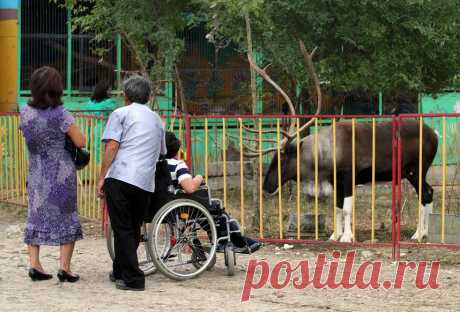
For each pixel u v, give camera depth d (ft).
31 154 32.58
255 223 45.16
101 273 34.96
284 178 42.73
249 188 52.65
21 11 60.23
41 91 32.12
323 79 47.83
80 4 59.82
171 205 32.99
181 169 33.71
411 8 46.24
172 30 49.08
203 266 34.12
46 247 40.27
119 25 48.44
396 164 38.63
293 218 42.68
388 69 47.50
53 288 32.14
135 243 32.17
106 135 31.78
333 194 42.52
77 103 62.03
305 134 49.98
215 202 34.63
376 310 29.19
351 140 42.37
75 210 32.91
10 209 51.39
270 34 45.29
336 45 47.93
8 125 51.03
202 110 63.16
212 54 63.36
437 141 44.19
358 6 46.01
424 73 49.93
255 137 44.91
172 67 51.80
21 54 60.44
